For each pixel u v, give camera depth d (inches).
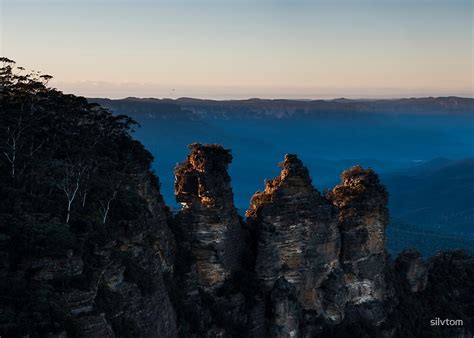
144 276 2847.0
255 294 3818.9
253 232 4069.9
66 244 2410.2
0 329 2036.2
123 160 3503.9
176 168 3885.3
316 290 4050.2
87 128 3582.7
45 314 2160.4
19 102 3563.0
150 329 2755.9
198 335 3331.7
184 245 3654.0
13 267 2322.8
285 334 3801.7
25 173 3021.7
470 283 5354.3
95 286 2429.9
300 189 4013.3
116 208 3024.1
